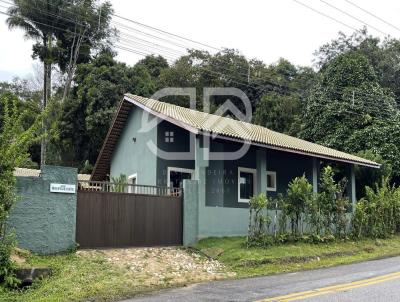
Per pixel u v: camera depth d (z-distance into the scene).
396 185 28.08
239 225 16.61
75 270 10.74
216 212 15.88
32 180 11.88
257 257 13.36
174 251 13.91
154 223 14.26
